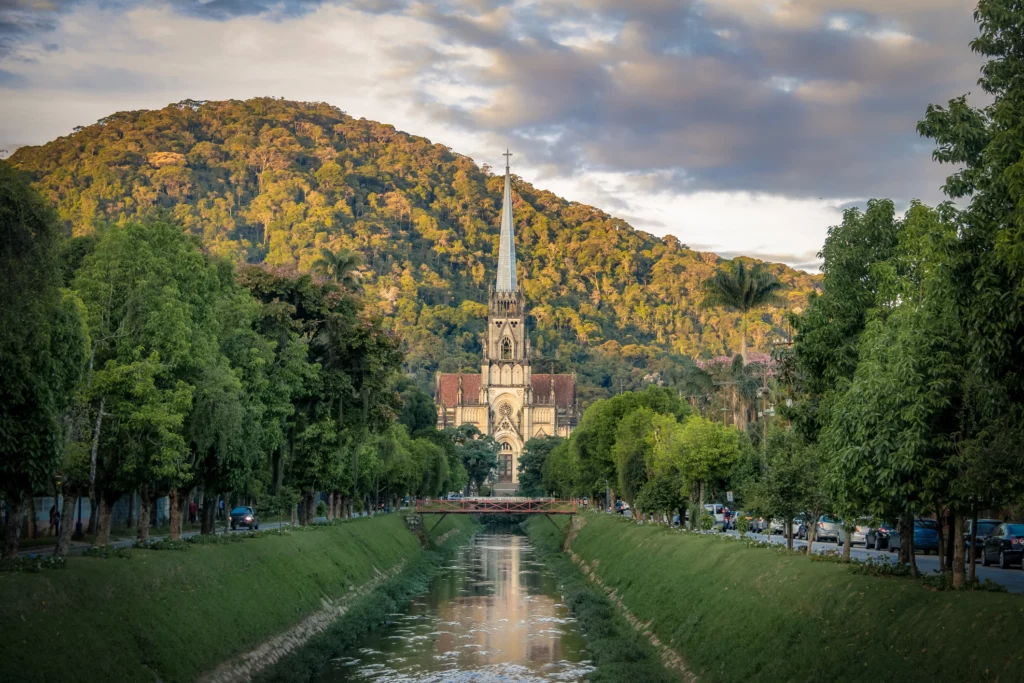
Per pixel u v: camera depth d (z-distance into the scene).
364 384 89.00
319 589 70.06
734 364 147.88
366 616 72.81
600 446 118.31
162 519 103.38
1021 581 45.69
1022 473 32.34
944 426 36.53
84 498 86.38
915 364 36.28
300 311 87.12
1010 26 32.25
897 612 36.19
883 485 37.41
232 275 72.19
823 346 49.06
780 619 43.62
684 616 56.66
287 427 83.69
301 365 77.19
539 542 158.75
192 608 48.06
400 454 132.00
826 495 47.88
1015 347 31.23
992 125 33.28
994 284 31.36
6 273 34.69
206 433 57.81
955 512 36.56
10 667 33.19
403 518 139.38
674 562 67.25
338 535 91.00
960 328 34.25
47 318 40.56
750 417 140.00
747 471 79.25
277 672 50.62
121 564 46.84
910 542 42.19
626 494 104.81
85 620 39.12
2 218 34.19
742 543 61.66
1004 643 29.39
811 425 52.59
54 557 44.34
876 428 37.62
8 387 40.53
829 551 56.72
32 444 41.75
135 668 39.19
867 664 34.31
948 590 36.19
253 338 70.38
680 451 79.25
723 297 130.12
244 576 58.16
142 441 53.47
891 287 44.59
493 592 96.12
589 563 104.31
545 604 87.38
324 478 87.38
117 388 51.88
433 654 63.09
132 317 54.75
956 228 34.22
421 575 105.50
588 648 64.44
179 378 57.81
